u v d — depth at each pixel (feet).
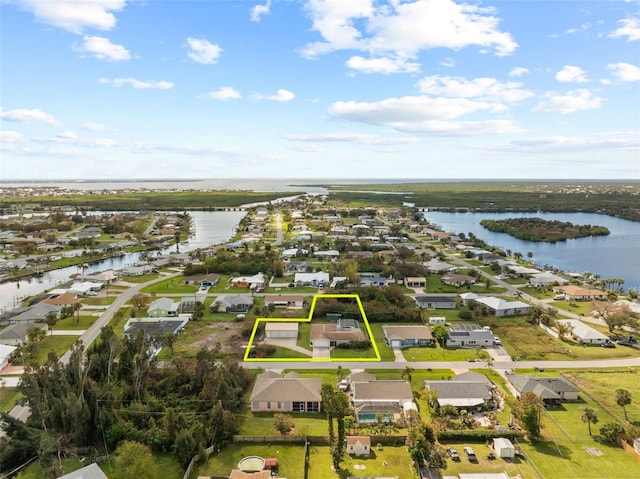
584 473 152.05
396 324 306.14
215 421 169.58
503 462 158.40
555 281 406.62
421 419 182.80
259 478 143.23
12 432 160.45
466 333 271.69
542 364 242.17
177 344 266.77
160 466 157.07
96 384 184.34
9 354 241.14
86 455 162.50
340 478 149.79
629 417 187.83
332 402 167.94
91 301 354.74
